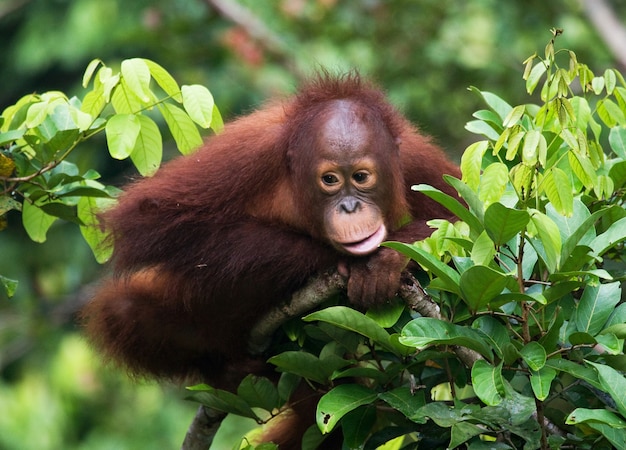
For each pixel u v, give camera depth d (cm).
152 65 841
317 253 812
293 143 840
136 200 862
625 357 660
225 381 945
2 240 2356
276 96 984
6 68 2678
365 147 790
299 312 809
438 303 730
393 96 1802
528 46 1867
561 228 693
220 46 1950
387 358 772
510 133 650
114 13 2419
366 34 1892
